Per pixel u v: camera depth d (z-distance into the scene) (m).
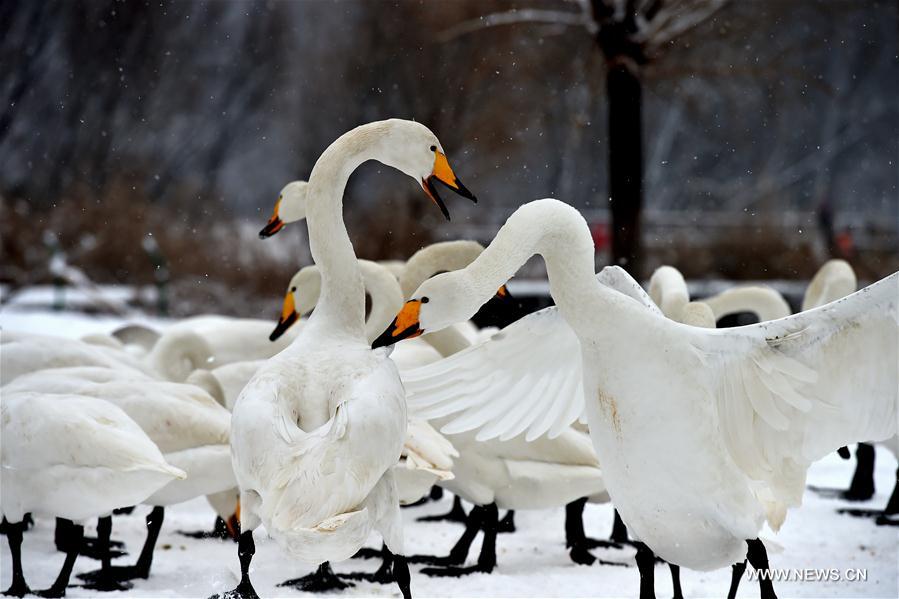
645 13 23.89
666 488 7.70
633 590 9.67
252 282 34.66
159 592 9.18
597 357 7.67
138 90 56.72
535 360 8.84
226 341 15.28
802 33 32.19
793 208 60.28
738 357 7.75
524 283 30.25
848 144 59.69
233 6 60.22
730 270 35.34
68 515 8.88
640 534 8.02
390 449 7.40
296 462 7.10
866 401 7.82
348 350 8.20
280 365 7.90
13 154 56.00
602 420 7.75
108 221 38.28
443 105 39.03
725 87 31.42
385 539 7.80
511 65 30.91
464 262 12.59
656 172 58.88
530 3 29.72
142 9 55.66
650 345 7.55
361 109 43.16
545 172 50.38
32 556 10.60
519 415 8.98
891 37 45.19
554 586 9.78
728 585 9.93
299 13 55.72
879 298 7.46
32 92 56.72
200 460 9.79
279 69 56.88
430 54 39.09
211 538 11.65
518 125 37.88
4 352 11.38
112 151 56.09
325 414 7.68
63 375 10.31
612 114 23.89
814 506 13.47
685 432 7.59
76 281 33.94
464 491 10.41
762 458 8.06
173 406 9.85
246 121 62.62
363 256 35.47
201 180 62.09
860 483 14.00
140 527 12.10
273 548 11.20
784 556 10.91
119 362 12.07
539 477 10.35
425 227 36.84
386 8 40.66
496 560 10.72
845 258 36.88
